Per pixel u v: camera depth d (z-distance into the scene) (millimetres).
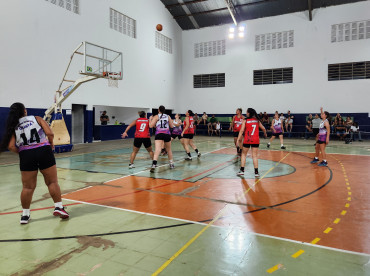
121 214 3896
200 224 3512
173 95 20844
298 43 17984
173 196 4781
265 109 19109
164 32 19516
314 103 17734
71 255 2734
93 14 13891
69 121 12977
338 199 4582
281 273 2396
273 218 3707
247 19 19328
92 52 10688
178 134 9297
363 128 16531
